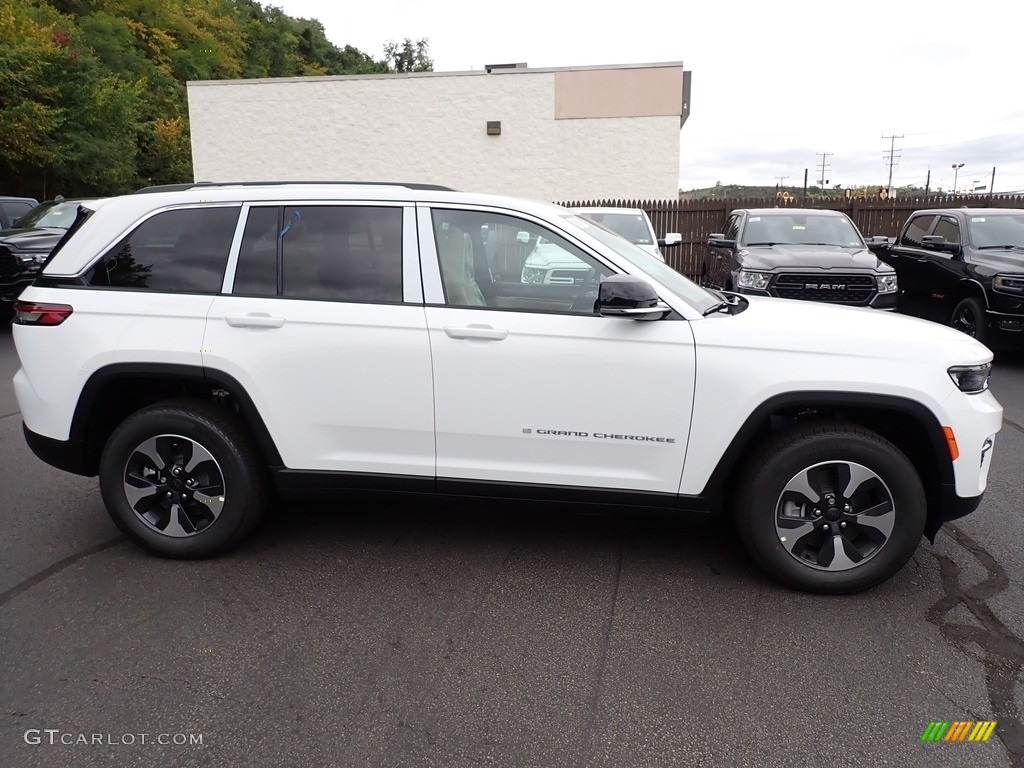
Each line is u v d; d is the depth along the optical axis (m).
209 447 3.64
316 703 2.70
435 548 3.97
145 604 3.38
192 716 2.63
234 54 53.75
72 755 2.43
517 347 3.40
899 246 10.95
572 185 20.72
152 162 36.69
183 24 47.44
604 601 3.43
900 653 3.02
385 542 4.04
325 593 3.49
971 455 3.30
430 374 3.47
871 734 2.55
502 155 20.77
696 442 3.39
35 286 3.76
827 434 3.31
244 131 21.20
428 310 3.49
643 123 20.17
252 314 3.54
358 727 2.58
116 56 37.38
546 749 2.48
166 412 3.63
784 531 3.43
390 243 3.57
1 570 3.69
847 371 3.26
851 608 3.37
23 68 25.14
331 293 3.57
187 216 3.70
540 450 3.49
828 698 2.74
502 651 3.04
